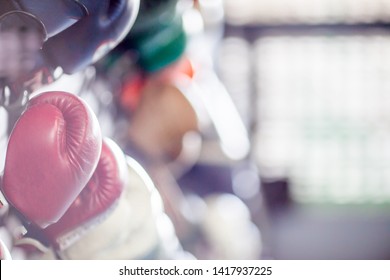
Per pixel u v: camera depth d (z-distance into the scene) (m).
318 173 5.57
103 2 0.99
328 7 5.38
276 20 5.39
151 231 1.14
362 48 5.52
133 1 1.04
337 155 5.64
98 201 1.05
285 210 5.01
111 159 1.07
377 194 5.52
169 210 1.67
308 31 5.45
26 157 0.97
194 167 1.86
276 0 5.38
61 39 0.98
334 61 5.54
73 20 0.98
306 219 5.05
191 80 1.79
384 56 5.52
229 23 5.32
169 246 1.20
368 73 5.57
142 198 1.14
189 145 1.77
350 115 5.65
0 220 1.02
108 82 1.48
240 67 5.45
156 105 1.62
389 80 5.57
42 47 0.97
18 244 1.04
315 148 5.64
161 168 1.66
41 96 0.99
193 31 1.68
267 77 5.52
